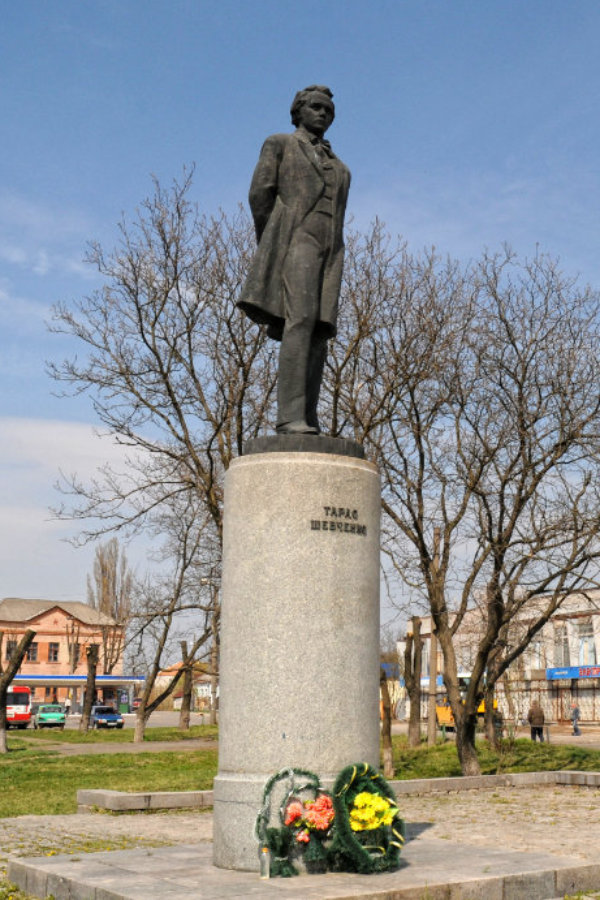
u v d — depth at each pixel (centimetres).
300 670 823
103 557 8044
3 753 3117
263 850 764
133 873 772
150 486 2331
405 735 4053
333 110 989
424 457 2270
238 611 852
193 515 2909
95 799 1511
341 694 830
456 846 909
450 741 3155
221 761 841
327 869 771
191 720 7238
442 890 710
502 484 2111
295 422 930
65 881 752
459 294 2244
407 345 2198
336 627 841
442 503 2317
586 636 5112
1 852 1004
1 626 8588
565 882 776
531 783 1820
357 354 2259
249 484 870
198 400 2275
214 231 2233
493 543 2130
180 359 2216
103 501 2314
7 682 3195
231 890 689
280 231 965
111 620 7900
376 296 2247
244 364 2167
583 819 1236
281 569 841
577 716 4466
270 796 792
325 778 803
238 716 830
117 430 2264
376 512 900
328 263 977
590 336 2145
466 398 2194
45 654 8694
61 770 2567
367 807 769
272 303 959
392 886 701
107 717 5959
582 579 2075
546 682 5444
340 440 900
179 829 1199
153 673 3900
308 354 948
